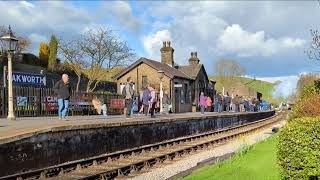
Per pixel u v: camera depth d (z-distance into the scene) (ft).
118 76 168.55
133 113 113.19
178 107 165.37
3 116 78.64
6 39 68.85
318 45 61.72
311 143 26.45
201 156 65.26
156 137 76.74
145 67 164.25
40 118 75.66
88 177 41.88
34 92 84.58
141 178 45.73
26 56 186.70
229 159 52.75
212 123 115.65
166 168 52.95
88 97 100.89
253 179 36.81
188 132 94.68
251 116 177.47
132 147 67.05
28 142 42.98
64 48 170.19
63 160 48.96
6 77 81.41
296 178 26.89
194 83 186.19
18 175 39.68
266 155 52.95
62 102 70.28
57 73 172.55
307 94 68.74
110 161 54.70
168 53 184.34
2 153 39.14
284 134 27.84
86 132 54.19
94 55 171.22
